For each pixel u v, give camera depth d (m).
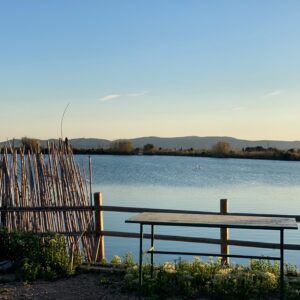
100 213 10.54
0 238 9.44
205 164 86.69
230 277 7.65
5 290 7.84
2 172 10.40
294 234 16.94
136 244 14.84
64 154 10.57
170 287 7.68
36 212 10.33
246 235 16.80
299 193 33.06
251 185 39.97
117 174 52.59
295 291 7.57
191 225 6.90
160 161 95.88
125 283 7.97
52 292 7.80
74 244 10.12
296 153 110.50
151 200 27.27
